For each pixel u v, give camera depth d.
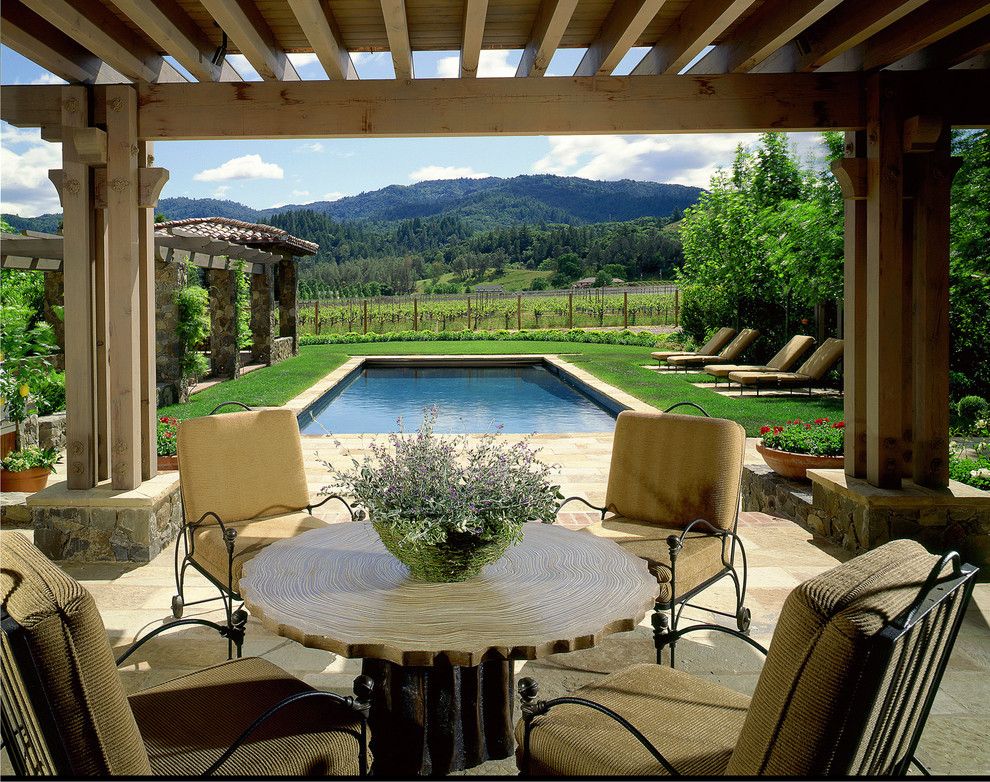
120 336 4.50
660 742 1.82
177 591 3.73
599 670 3.14
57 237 8.40
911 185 4.57
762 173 15.48
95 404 4.66
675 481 3.63
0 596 1.27
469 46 4.08
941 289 4.52
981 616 3.66
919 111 4.44
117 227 4.46
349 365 16.62
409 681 2.36
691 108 4.56
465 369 18.23
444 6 4.11
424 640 1.97
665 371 14.88
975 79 4.43
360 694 1.85
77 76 4.36
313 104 4.52
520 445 2.48
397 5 3.58
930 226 4.50
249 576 2.47
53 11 3.40
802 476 5.54
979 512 4.36
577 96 4.55
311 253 19.64
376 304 30.77
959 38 4.29
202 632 3.49
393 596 2.29
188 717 1.93
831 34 4.16
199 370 11.20
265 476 3.81
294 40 4.53
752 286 15.73
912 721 1.65
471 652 1.91
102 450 4.74
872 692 1.21
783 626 1.29
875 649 1.19
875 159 4.47
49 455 5.55
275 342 17.02
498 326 28.78
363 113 4.53
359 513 3.27
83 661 1.28
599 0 4.04
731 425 3.54
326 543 2.84
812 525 5.07
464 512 2.26
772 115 4.55
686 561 3.17
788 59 4.65
